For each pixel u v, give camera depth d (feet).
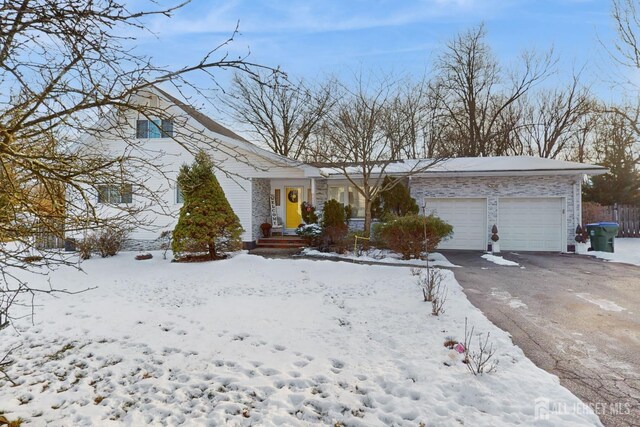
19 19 8.34
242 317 20.66
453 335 17.24
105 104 9.61
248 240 50.16
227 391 12.94
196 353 16.08
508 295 25.55
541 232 50.14
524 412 11.04
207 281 30.81
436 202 52.75
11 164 10.11
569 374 13.64
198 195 40.06
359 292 26.27
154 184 49.93
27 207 10.27
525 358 14.76
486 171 49.32
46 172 10.09
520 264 38.86
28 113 9.38
